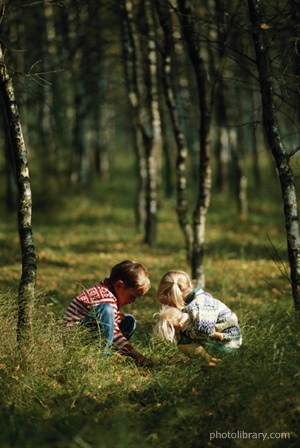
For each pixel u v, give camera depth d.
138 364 6.44
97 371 6.02
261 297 10.15
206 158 9.79
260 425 4.85
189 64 14.17
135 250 15.23
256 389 4.98
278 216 20.56
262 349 5.82
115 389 5.77
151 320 8.47
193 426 5.00
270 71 7.06
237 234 17.75
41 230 18.38
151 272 12.29
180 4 9.08
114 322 6.48
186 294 6.26
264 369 5.19
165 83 11.36
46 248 14.76
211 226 19.38
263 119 7.10
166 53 11.27
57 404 5.41
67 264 13.20
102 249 15.30
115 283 6.58
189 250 12.02
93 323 6.49
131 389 5.83
